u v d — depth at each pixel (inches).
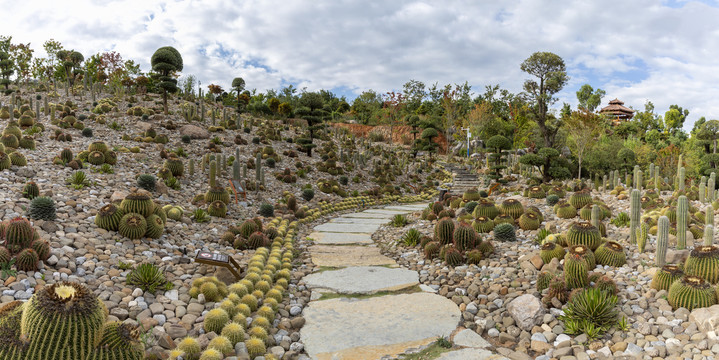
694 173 1149.1
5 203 311.7
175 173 602.2
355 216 677.9
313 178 909.8
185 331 199.0
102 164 551.2
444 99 1921.8
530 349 210.7
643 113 2367.1
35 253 222.8
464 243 349.7
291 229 503.2
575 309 220.7
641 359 185.6
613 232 374.9
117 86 1475.1
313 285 309.0
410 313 254.4
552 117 1359.5
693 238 339.9
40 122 824.3
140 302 217.9
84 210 347.3
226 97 1897.1
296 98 2358.5
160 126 951.0
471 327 237.0
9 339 135.4
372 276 329.1
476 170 1366.9
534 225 414.0
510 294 264.1
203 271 282.4
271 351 200.1
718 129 1294.3
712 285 237.5
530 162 919.0
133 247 298.5
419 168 1371.8
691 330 199.8
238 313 217.8
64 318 134.0
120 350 145.0
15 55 1587.1
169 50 1091.9
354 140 1710.1
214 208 474.9
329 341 217.3
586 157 1135.0
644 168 1204.5
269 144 1090.7
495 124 1731.1
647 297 239.8
